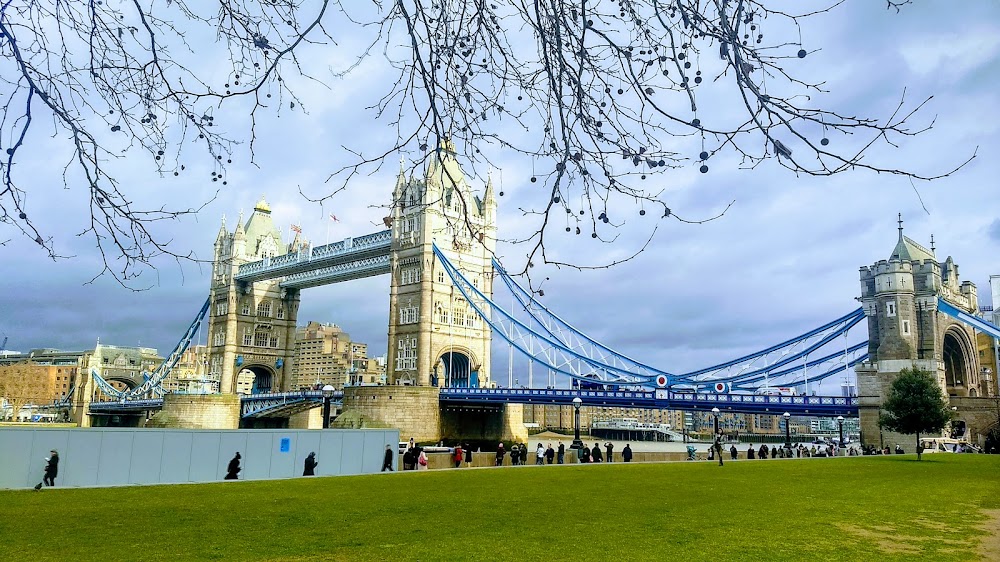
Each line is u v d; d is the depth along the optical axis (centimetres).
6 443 3375
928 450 7762
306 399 11294
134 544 1817
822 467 4803
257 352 14338
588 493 3028
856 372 8550
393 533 1997
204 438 3941
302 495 2912
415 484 3412
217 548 1769
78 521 2195
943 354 9531
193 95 596
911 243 9069
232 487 3250
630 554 1703
